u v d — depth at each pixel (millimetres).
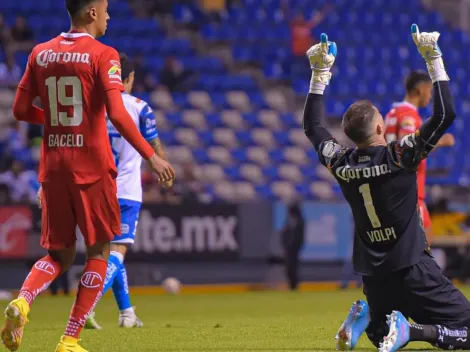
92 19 19047
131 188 28484
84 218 18469
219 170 75188
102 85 18250
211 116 79625
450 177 78562
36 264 18938
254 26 89000
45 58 18641
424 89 33594
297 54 87938
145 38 84375
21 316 17875
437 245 65312
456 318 18938
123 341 23062
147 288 58312
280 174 76375
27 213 56250
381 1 94375
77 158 18422
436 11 96375
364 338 23375
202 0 89250
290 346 21453
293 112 83062
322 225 63625
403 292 18891
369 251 18906
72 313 18688
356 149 19078
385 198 18453
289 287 61406
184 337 24000
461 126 84562
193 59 84062
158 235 58875
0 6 81312
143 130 28250
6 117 71500
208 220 60438
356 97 85875
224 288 60719
